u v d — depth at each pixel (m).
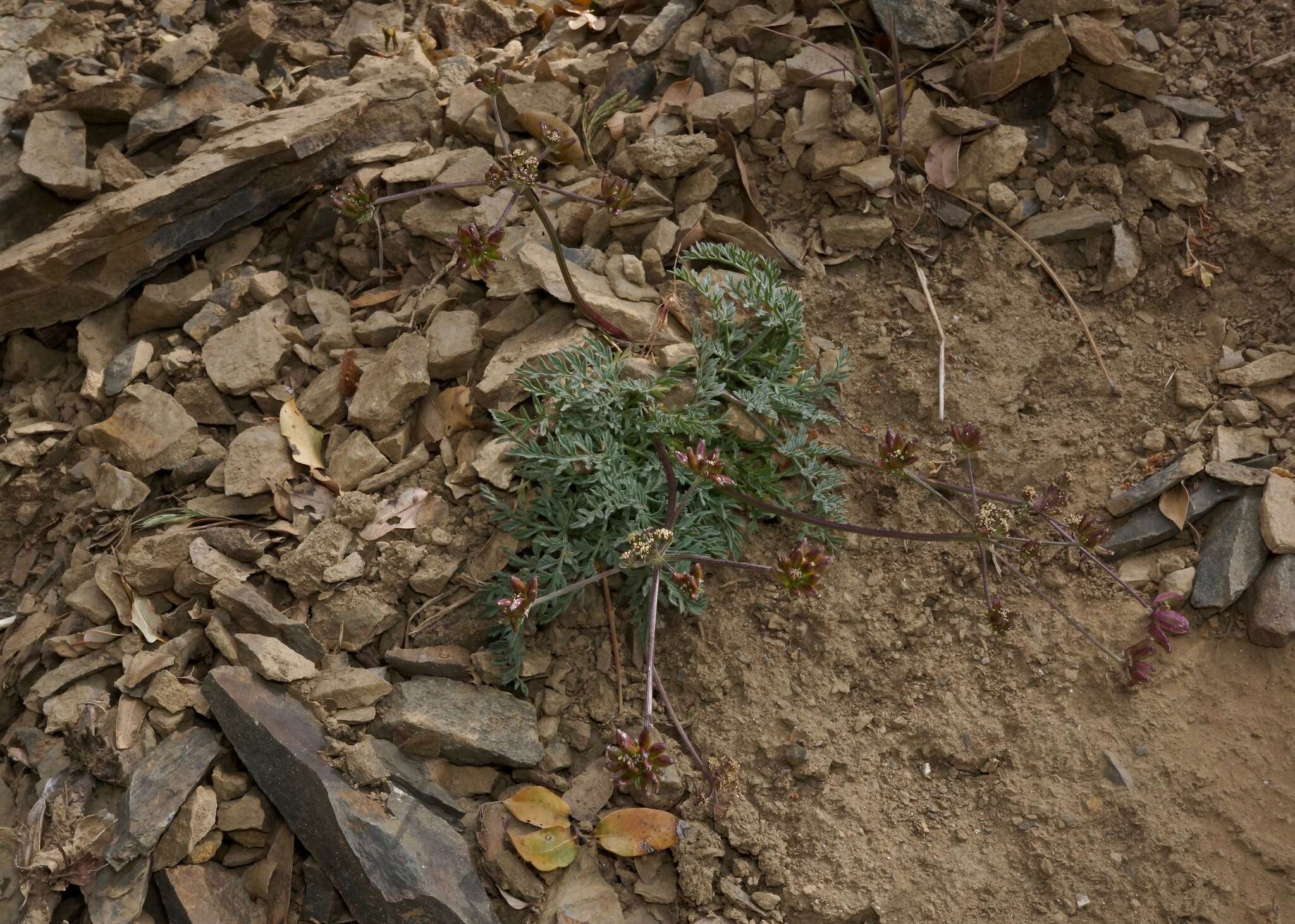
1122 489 3.06
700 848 2.59
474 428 3.05
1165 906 2.55
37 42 3.92
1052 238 3.37
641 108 3.62
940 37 3.54
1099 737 2.76
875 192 3.38
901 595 2.98
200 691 2.67
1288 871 2.55
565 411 2.87
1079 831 2.64
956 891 2.59
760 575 2.98
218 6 4.21
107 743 2.59
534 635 2.85
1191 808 2.65
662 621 2.92
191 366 3.28
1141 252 3.37
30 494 3.16
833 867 2.61
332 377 3.20
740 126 3.46
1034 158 3.49
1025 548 2.75
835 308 3.35
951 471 3.12
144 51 4.02
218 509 2.98
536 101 3.59
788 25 3.68
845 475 3.09
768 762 2.74
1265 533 2.85
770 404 2.96
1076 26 3.43
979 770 2.76
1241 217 3.34
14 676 2.84
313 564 2.83
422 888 2.40
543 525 2.84
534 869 2.55
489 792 2.67
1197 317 3.31
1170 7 3.62
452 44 4.11
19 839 2.49
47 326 3.41
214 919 2.43
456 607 2.84
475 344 3.12
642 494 2.83
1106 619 2.92
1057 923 2.55
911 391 3.22
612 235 3.36
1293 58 3.42
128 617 2.81
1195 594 2.86
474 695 2.73
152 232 3.36
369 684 2.66
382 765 2.56
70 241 3.26
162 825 2.46
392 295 3.40
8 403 3.40
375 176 3.53
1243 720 2.74
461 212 3.39
